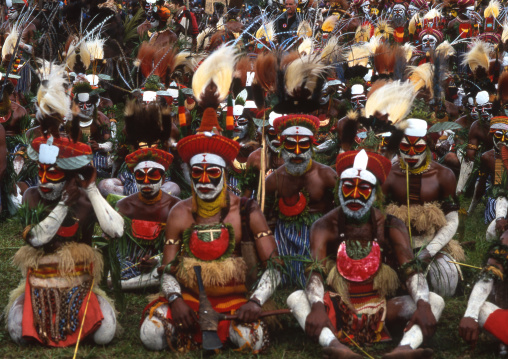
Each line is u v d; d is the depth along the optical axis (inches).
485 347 189.3
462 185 313.0
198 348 186.5
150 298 192.7
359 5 552.4
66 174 185.0
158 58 348.2
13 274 245.8
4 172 295.9
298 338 194.9
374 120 201.3
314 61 214.8
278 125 225.0
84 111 308.3
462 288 230.1
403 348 172.4
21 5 478.0
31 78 430.3
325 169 232.8
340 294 186.7
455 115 354.0
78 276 189.5
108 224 186.9
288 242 233.1
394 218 193.0
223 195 188.9
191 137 186.5
